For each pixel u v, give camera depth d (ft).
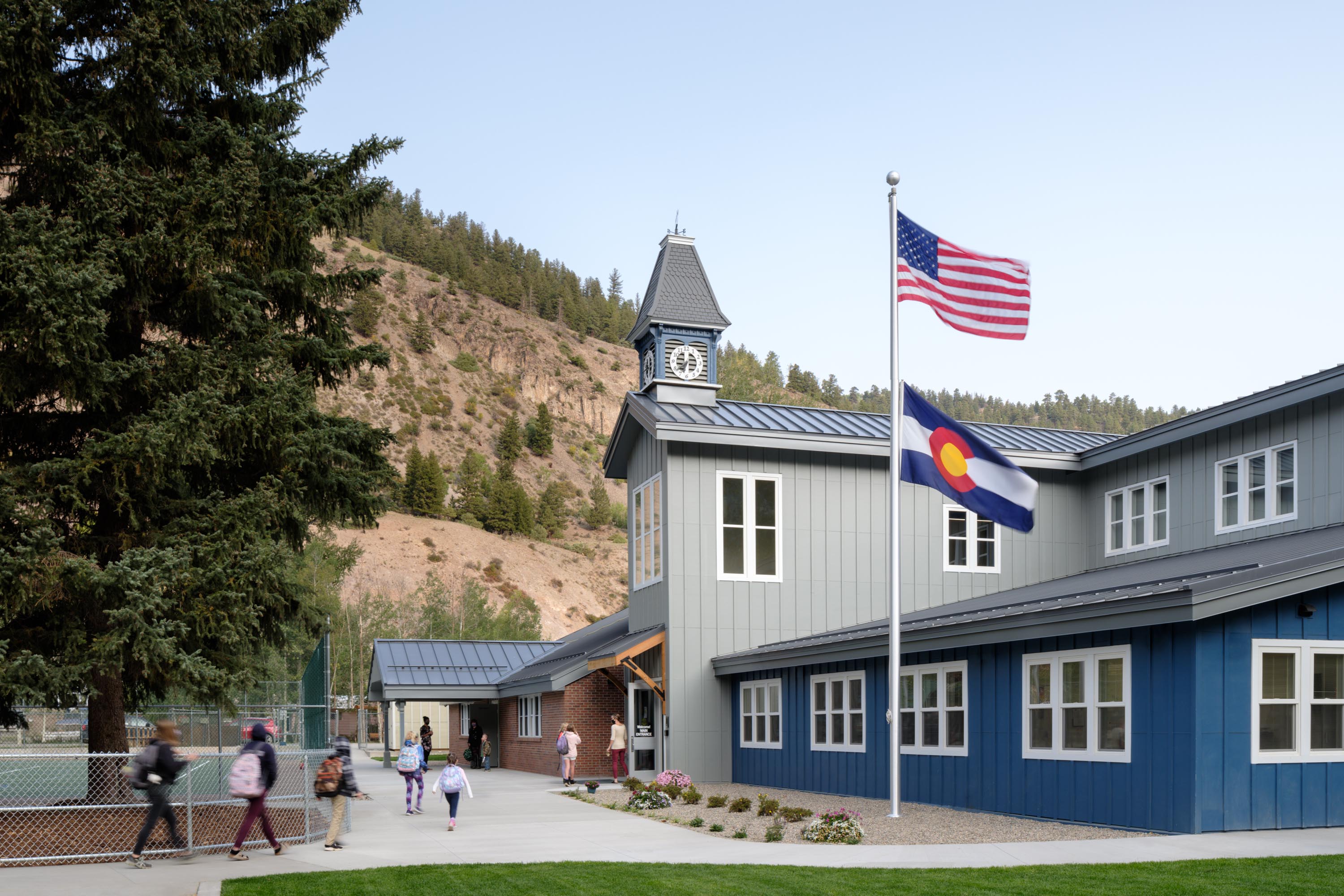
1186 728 50.57
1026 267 65.16
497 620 255.09
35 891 40.57
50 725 118.11
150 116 59.98
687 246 110.93
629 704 96.07
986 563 101.96
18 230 52.60
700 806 73.46
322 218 63.21
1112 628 53.31
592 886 40.63
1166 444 91.81
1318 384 75.72
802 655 81.15
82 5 59.26
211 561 56.03
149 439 53.72
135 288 58.70
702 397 105.91
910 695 72.28
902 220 63.67
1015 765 62.18
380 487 67.97
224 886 40.88
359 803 80.48
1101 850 46.55
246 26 63.31
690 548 95.14
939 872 42.37
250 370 59.21
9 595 51.29
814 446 97.91
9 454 61.46
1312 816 51.39
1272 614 51.85
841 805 70.64
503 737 136.26
